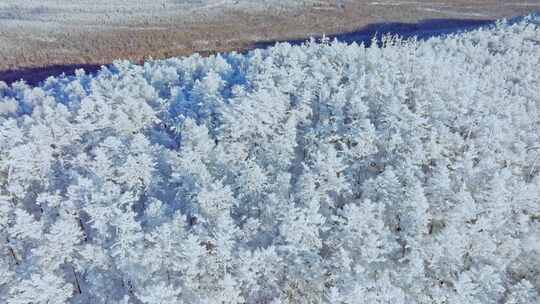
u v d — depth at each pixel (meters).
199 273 22.42
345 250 23.45
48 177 29.09
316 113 35.44
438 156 29.20
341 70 39.44
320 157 26.72
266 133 31.34
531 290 22.41
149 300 19.31
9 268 24.66
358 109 32.06
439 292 21.95
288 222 22.58
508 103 37.22
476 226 23.31
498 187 24.56
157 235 21.84
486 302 21.80
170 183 29.17
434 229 26.06
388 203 25.58
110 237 23.81
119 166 28.58
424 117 33.47
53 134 31.20
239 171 28.33
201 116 34.50
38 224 23.55
